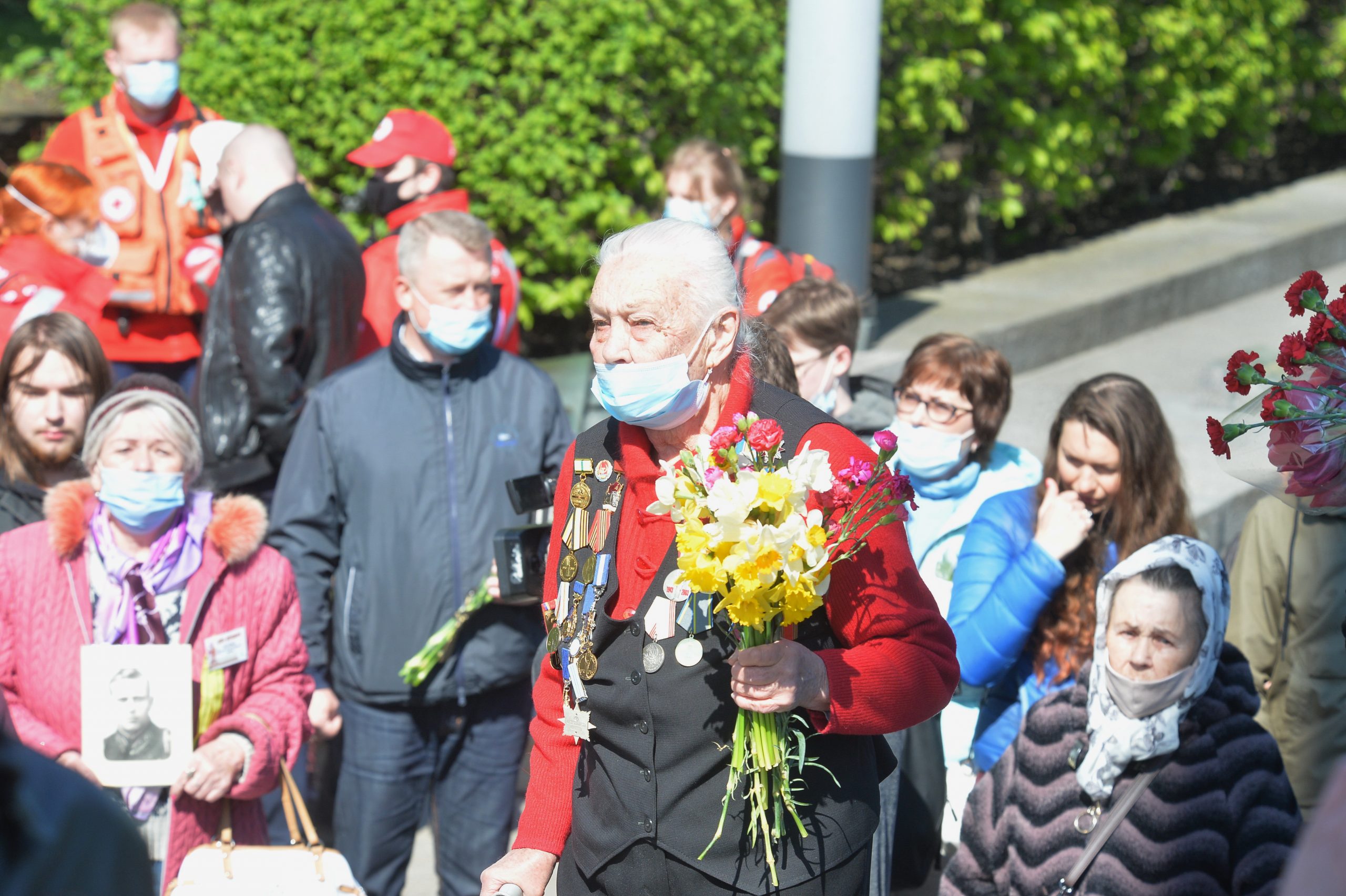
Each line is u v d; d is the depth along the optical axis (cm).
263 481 564
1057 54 1198
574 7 862
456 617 478
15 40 1366
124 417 406
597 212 922
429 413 484
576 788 314
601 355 291
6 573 414
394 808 497
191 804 420
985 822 385
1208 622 349
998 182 1278
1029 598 418
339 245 571
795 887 288
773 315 487
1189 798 356
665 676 290
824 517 279
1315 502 326
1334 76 1655
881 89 1088
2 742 156
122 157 709
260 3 889
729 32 948
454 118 866
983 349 481
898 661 286
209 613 425
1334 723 459
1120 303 1182
